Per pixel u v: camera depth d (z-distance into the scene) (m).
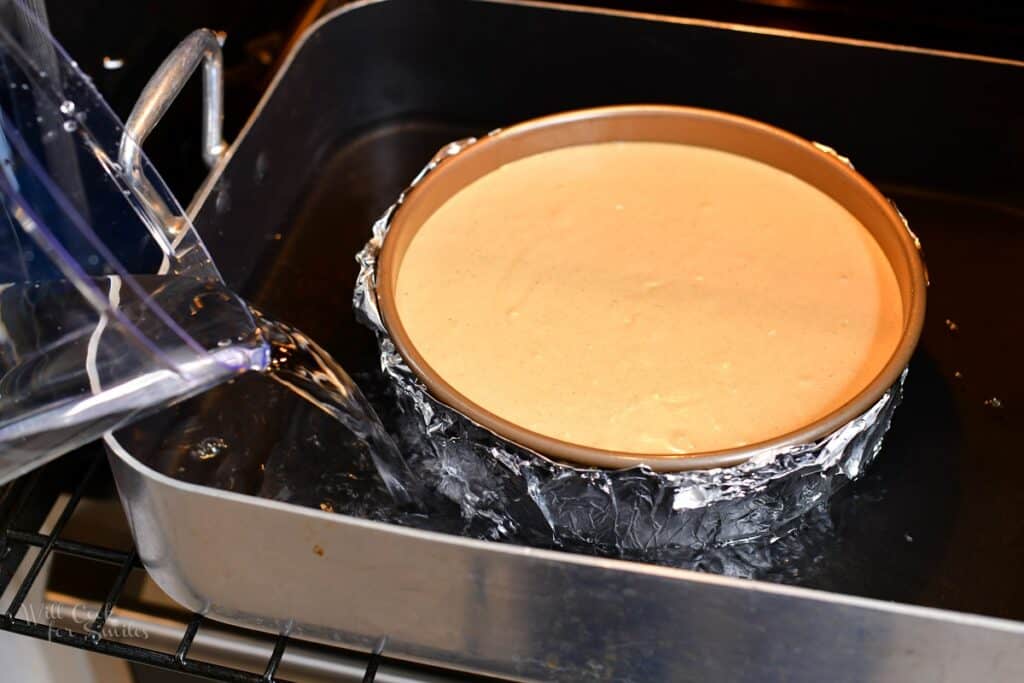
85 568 0.69
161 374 0.58
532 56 0.84
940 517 0.70
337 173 0.86
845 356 0.70
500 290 0.73
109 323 0.59
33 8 0.67
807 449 0.63
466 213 0.77
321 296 0.80
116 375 0.58
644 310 0.72
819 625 0.58
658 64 0.83
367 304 0.71
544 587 0.59
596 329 0.71
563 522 0.66
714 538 0.68
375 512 0.70
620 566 0.57
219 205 0.75
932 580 0.68
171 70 0.69
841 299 0.72
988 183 0.83
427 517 0.70
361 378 0.76
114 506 0.70
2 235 0.62
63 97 0.64
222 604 0.64
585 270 0.74
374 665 0.64
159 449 0.72
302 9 0.88
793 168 0.77
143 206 0.68
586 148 0.79
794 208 0.76
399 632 0.62
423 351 0.71
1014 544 0.69
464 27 0.83
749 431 0.67
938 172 0.83
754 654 0.60
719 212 0.76
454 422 0.66
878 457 0.72
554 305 0.72
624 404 0.68
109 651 0.62
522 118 0.87
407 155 0.87
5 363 0.61
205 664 0.62
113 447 0.60
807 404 0.68
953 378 0.76
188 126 0.83
